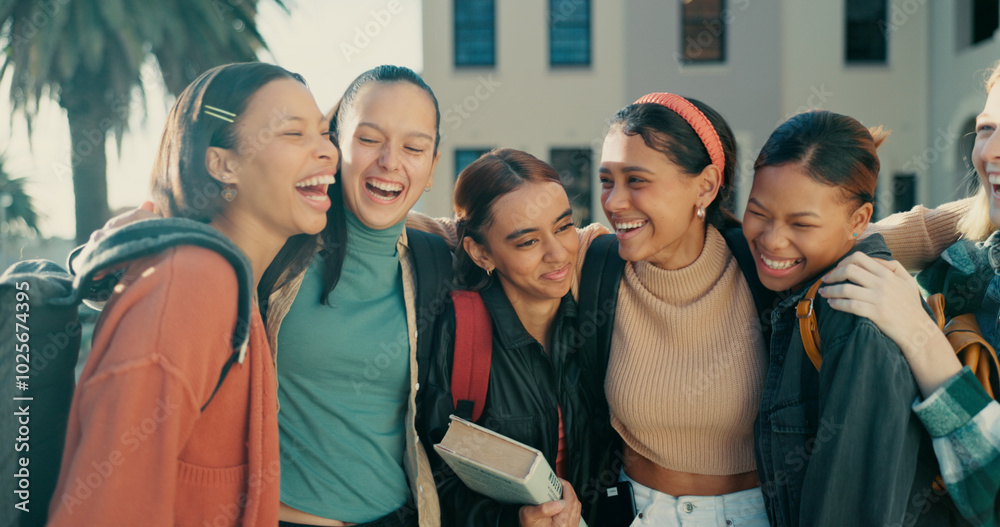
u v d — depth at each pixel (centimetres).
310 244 173
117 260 121
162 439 114
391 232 177
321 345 168
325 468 169
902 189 1085
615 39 1103
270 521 136
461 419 167
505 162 180
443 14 1110
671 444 180
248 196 148
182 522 128
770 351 168
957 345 155
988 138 161
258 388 134
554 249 175
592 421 195
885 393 141
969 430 142
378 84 170
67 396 140
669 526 181
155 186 150
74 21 698
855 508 144
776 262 159
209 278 123
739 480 181
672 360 177
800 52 1078
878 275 147
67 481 111
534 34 1109
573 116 1112
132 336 115
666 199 165
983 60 945
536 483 158
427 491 176
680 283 175
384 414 177
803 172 149
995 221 161
